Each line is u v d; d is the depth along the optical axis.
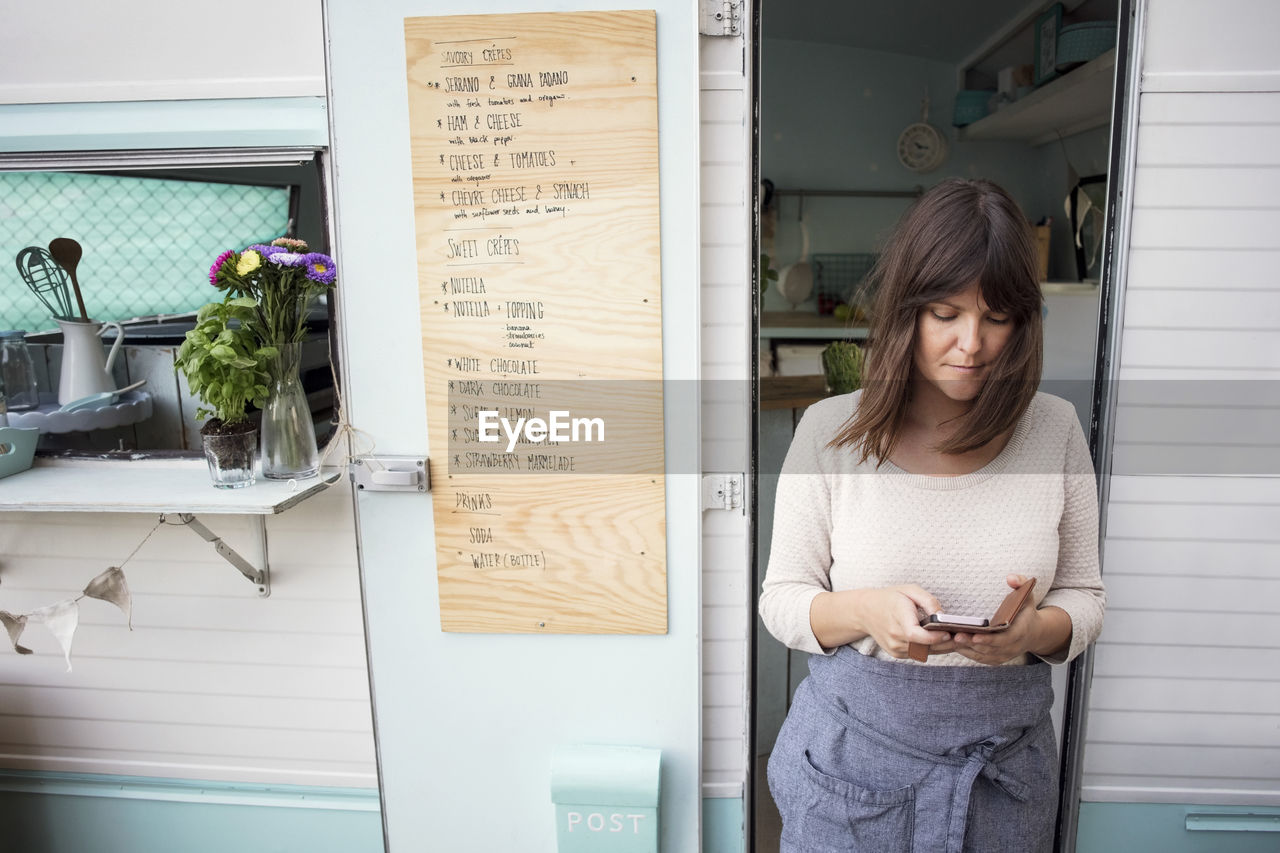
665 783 1.84
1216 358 1.75
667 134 1.62
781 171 5.15
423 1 1.60
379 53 1.62
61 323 1.87
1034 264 1.14
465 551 1.76
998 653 1.12
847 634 1.22
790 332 4.63
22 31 1.71
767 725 2.54
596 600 1.77
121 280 1.94
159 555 1.90
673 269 1.66
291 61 1.70
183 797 1.98
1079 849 1.97
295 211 1.88
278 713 1.96
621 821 1.78
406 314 1.70
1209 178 1.69
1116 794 1.93
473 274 1.67
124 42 1.70
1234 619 1.85
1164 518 1.82
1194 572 1.83
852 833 1.21
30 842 2.05
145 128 1.72
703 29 1.62
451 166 1.64
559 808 1.78
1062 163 4.32
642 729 1.82
